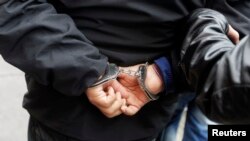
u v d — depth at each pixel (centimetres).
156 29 105
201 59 80
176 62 106
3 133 232
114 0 99
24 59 97
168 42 109
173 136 137
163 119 119
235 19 116
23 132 234
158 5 102
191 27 96
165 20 103
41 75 97
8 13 95
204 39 85
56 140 116
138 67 107
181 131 138
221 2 115
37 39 95
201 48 83
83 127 111
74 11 104
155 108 115
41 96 111
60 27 96
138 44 105
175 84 109
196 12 101
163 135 139
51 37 95
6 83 267
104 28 103
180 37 104
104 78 100
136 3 100
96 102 102
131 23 102
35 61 95
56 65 94
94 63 97
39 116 114
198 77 80
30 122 125
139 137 117
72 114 109
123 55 106
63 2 103
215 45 81
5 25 96
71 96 105
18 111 247
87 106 109
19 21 97
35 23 94
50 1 106
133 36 104
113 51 106
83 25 105
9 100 254
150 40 106
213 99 72
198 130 134
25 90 263
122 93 105
